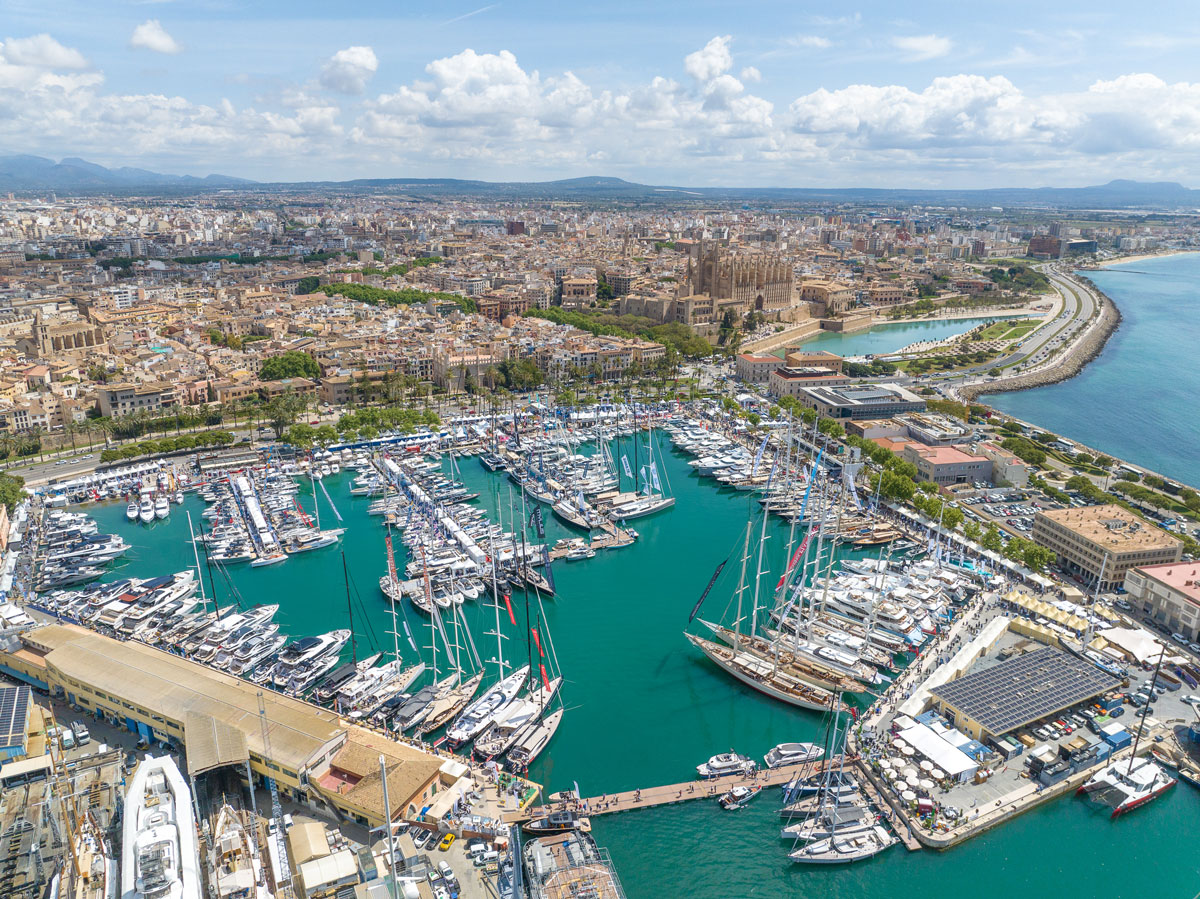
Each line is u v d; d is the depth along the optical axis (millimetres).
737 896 164125
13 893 154750
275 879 156375
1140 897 165500
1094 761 199625
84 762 193250
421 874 156125
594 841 174500
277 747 182750
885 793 188625
